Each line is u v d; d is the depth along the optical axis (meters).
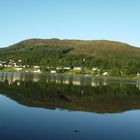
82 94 91.81
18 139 35.03
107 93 99.69
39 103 66.75
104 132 40.97
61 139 35.94
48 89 103.62
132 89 124.19
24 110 56.00
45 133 38.50
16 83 125.31
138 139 38.03
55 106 63.31
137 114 58.34
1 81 133.50
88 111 58.72
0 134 36.75
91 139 36.75
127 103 74.88
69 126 43.66
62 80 169.38
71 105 66.06
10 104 63.19
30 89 100.00
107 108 64.31
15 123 43.66
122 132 41.59
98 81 179.38
